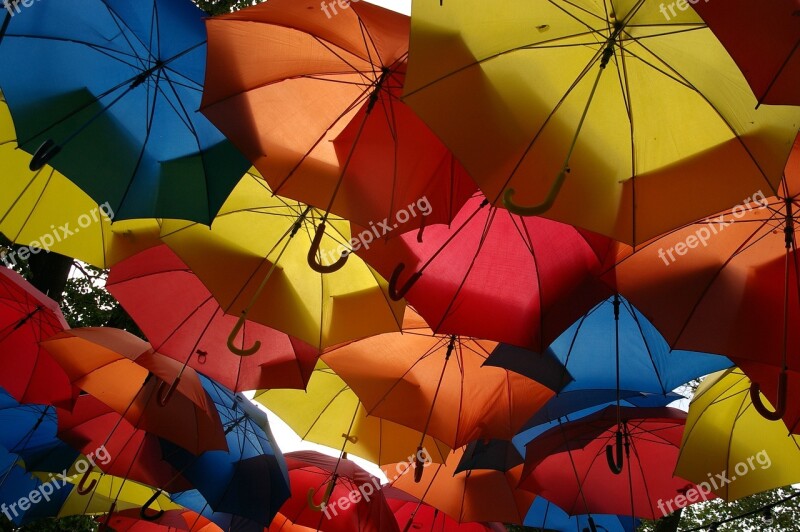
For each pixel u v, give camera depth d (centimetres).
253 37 371
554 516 827
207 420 614
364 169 386
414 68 292
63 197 525
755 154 288
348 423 661
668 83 308
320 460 734
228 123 373
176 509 825
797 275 366
